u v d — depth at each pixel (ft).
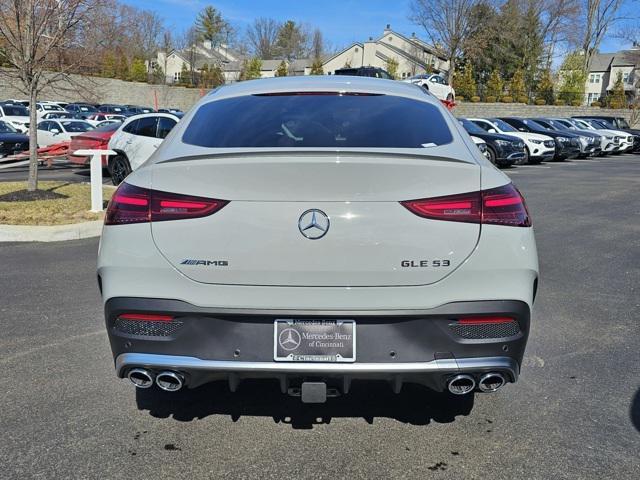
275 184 7.70
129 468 8.37
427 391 10.86
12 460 8.50
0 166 53.36
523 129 68.28
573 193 38.96
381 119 9.90
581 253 22.03
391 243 7.68
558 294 16.93
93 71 33.17
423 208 7.70
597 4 175.11
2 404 10.12
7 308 14.98
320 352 7.93
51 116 90.27
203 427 9.52
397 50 214.69
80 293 16.29
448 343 7.92
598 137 73.82
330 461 8.61
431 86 109.19
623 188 41.93
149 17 233.35
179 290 7.92
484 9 160.15
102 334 13.33
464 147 9.26
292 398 10.54
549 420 9.81
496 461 8.62
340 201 7.66
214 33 310.86
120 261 8.02
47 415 9.79
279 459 8.64
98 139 41.16
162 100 183.83
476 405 10.33
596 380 11.32
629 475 8.26
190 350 8.04
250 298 7.82
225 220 7.74
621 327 14.24
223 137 9.46
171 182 7.98
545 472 8.34
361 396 10.67
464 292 7.84
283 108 10.27
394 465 8.52
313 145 9.16
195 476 8.21
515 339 8.07
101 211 27.45
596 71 238.48
